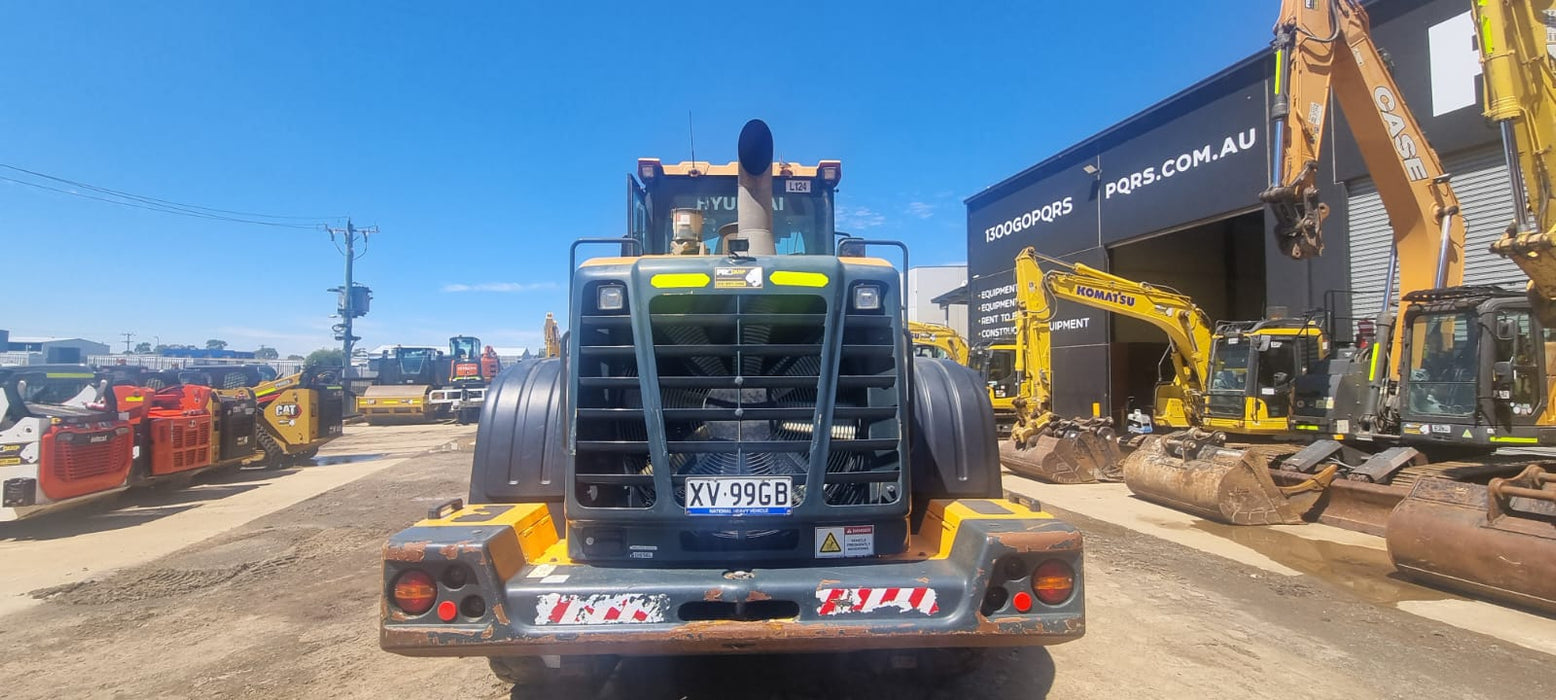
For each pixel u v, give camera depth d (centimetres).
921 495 387
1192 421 1516
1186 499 919
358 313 3859
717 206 578
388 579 291
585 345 331
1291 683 416
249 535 825
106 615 545
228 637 496
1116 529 840
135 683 423
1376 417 910
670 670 418
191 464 1127
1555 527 537
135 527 879
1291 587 605
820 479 323
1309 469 904
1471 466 800
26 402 912
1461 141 1247
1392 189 927
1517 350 791
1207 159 1711
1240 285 2200
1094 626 503
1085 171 2052
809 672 414
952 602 299
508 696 396
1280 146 869
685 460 328
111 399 952
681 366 328
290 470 1442
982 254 2552
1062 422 1295
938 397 403
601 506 327
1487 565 558
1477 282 1248
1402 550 618
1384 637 491
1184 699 393
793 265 328
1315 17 888
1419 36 1304
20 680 428
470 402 2916
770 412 323
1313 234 867
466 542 293
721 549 331
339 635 498
